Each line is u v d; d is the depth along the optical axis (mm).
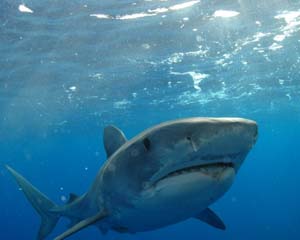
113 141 6004
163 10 11906
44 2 11094
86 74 18547
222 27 13609
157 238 54906
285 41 15656
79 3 11211
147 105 28000
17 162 66438
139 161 4066
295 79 22891
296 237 45375
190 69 18812
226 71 19812
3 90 20828
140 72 18719
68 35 13523
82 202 6730
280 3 11844
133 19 12461
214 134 3492
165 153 3734
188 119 3902
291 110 35250
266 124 44062
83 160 76312
